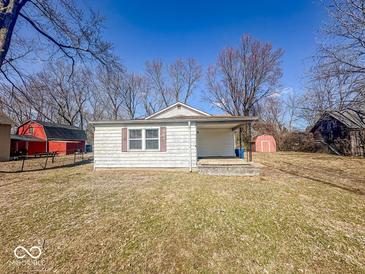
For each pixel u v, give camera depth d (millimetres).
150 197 5344
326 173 9156
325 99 14008
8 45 7184
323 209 4371
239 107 29781
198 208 4473
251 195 5473
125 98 33812
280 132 26922
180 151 9867
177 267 2457
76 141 29000
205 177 8250
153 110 35688
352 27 10219
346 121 17359
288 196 5367
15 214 4125
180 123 9906
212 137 14008
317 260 2564
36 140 22609
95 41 8906
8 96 8250
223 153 13945
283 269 2391
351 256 2650
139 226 3574
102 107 33531
